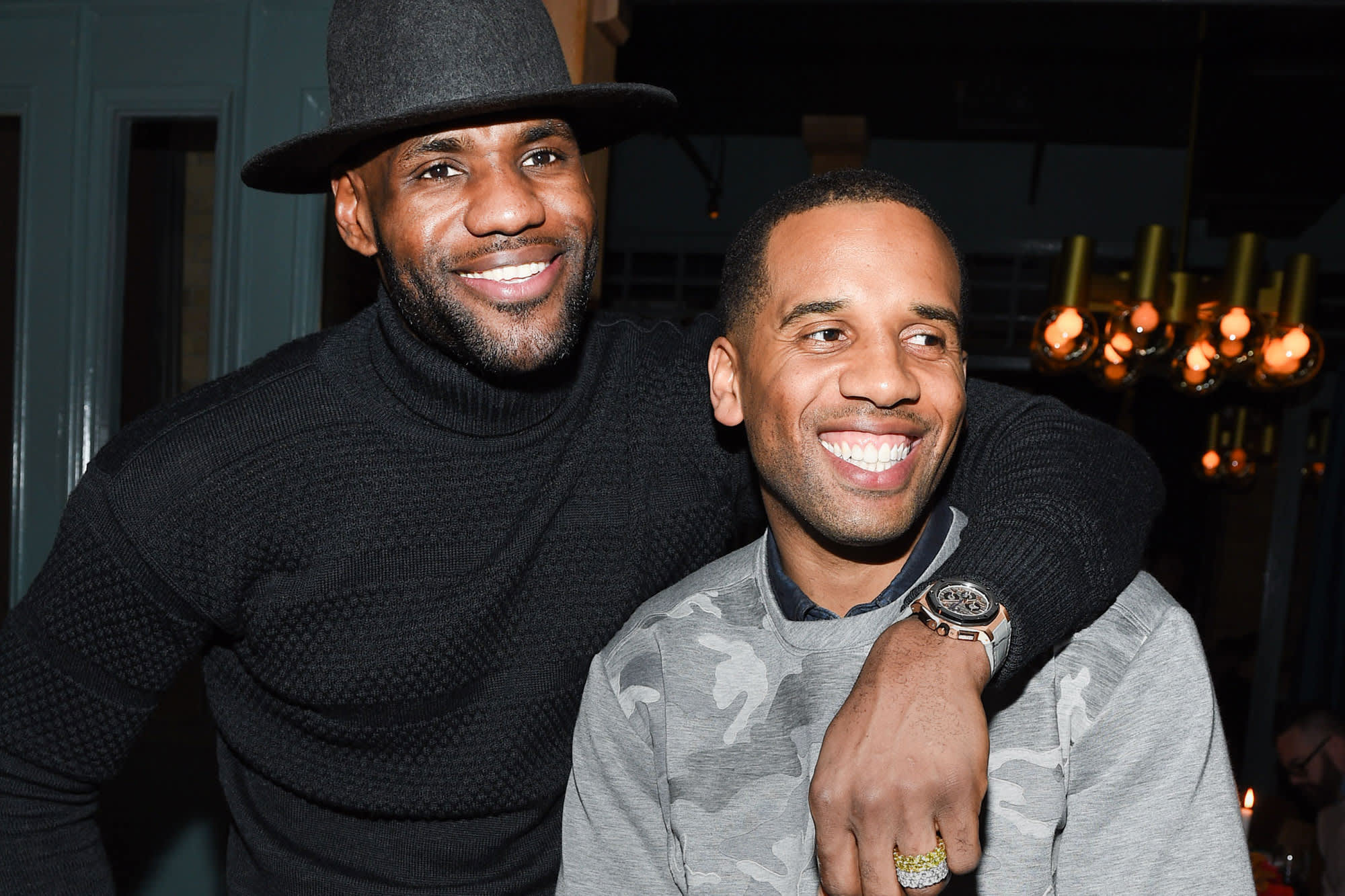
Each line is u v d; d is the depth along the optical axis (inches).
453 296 48.7
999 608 34.9
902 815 30.6
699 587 46.9
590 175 95.0
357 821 55.3
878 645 34.6
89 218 95.4
